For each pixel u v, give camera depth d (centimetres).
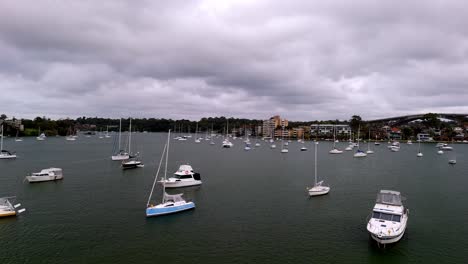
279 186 9644
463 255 4775
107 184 9531
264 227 5900
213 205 7306
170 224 5988
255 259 4653
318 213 6769
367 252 4862
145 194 8281
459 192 9088
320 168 14188
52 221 6056
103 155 17750
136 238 5322
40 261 4503
